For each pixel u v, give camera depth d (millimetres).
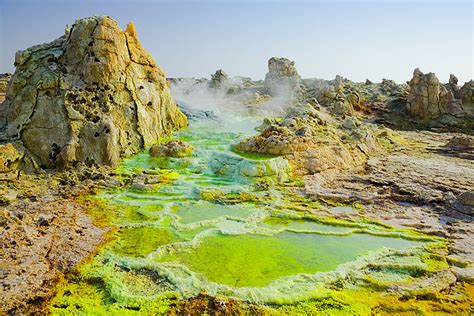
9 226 8992
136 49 19281
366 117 30703
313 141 16531
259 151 15891
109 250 8711
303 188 13492
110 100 16562
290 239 9828
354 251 9219
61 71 16062
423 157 18891
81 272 7715
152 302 6820
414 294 7270
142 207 11469
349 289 7488
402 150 20594
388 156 18938
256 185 13367
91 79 16312
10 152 13297
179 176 14359
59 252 8359
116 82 16906
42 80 15273
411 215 11453
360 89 37438
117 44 17281
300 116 20641
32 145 14344
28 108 14922
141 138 17172
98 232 9578
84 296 6973
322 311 6723
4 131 14930
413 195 12797
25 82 15727
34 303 6707
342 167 15898
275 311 6707
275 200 12359
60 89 15469
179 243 9172
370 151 19172
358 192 13297
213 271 8117
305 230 10344
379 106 32969
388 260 8641
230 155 15398
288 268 8344
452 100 30406
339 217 11242
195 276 7809
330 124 22406
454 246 9336
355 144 18438
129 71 17891
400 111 31719
